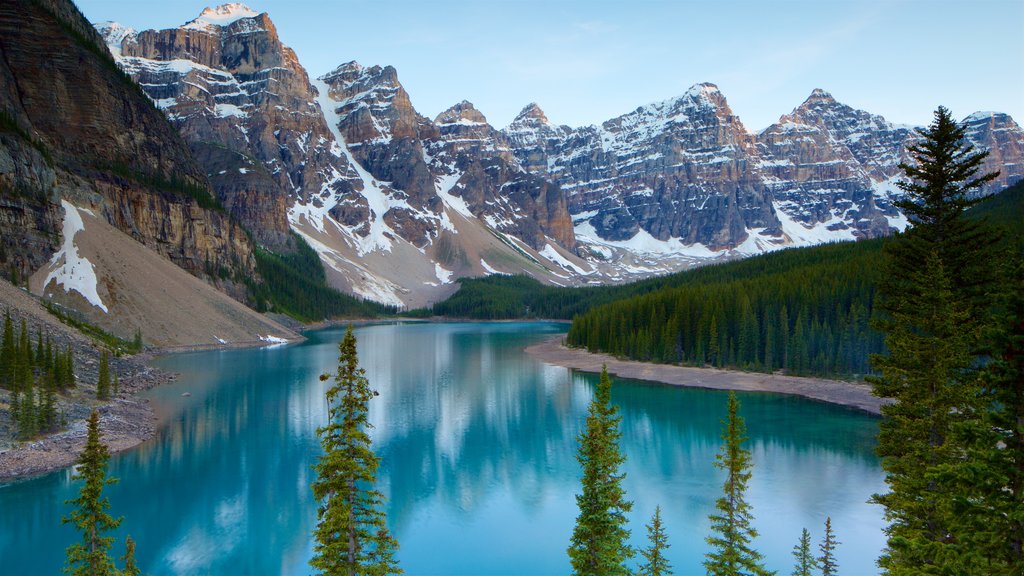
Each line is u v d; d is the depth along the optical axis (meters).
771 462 64.19
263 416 82.50
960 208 28.81
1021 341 16.83
